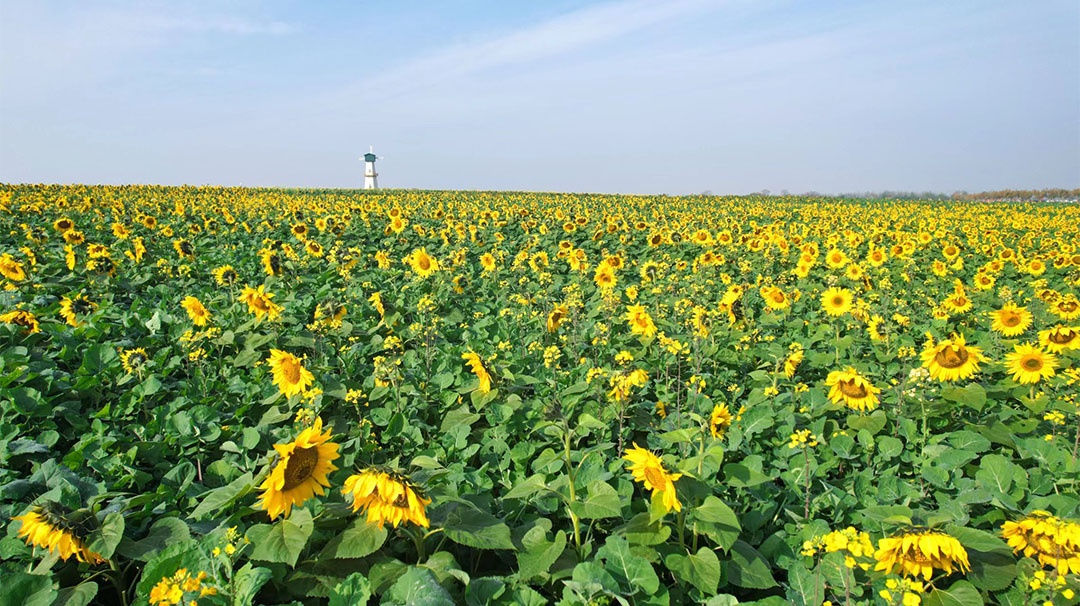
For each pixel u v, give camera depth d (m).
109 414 6.70
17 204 27.92
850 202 61.84
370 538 3.93
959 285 12.40
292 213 29.27
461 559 4.57
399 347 9.34
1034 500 5.09
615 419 7.12
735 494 5.39
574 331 10.01
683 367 9.16
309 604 3.99
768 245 21.91
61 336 8.49
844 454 6.24
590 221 32.53
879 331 11.27
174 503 4.95
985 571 3.90
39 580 3.67
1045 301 12.67
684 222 33.03
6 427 5.86
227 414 6.83
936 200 69.94
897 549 3.64
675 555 4.03
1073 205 59.62
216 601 3.50
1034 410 7.23
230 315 10.36
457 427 6.56
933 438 6.37
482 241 23.80
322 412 7.21
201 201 38.59
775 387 7.59
